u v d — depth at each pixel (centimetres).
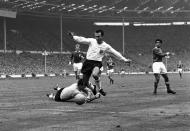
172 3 8744
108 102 1243
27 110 1001
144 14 8938
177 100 1326
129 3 8550
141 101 1283
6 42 7362
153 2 8638
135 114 893
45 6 7719
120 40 8894
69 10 8106
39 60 7106
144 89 2130
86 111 965
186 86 2456
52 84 3034
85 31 8988
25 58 6969
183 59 8306
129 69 7606
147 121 767
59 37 8406
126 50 8519
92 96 1367
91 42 1277
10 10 6869
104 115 877
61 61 7356
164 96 1538
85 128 679
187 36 9025
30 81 3897
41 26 8600
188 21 9094
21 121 779
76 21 8969
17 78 5166
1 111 979
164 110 981
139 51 8544
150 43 8838
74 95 1192
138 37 9050
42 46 7744
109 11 8675
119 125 702
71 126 704
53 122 761
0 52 6875
